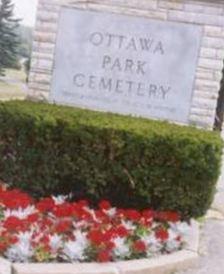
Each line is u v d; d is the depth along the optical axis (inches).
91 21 357.7
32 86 363.6
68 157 304.0
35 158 306.8
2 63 1202.0
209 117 354.9
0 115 310.7
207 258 275.3
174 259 260.2
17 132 307.7
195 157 297.6
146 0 354.0
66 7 358.9
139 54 355.3
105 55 357.7
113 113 342.3
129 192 305.6
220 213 342.6
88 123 301.1
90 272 238.4
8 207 270.2
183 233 281.4
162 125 319.0
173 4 352.8
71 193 309.3
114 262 248.1
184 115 355.3
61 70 361.1
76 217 267.6
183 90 354.6
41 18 360.8
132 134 298.8
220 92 410.0
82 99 359.3
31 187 309.3
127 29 355.9
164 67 354.6
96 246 247.3
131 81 356.5
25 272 231.9
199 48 353.1
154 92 355.6
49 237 243.6
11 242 240.1
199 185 300.4
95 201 308.5
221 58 352.8
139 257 256.7
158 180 300.4
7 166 310.7
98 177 303.1
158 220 288.7
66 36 359.9
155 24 354.0
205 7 351.3
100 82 358.6
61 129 303.3
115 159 301.3
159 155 298.8
